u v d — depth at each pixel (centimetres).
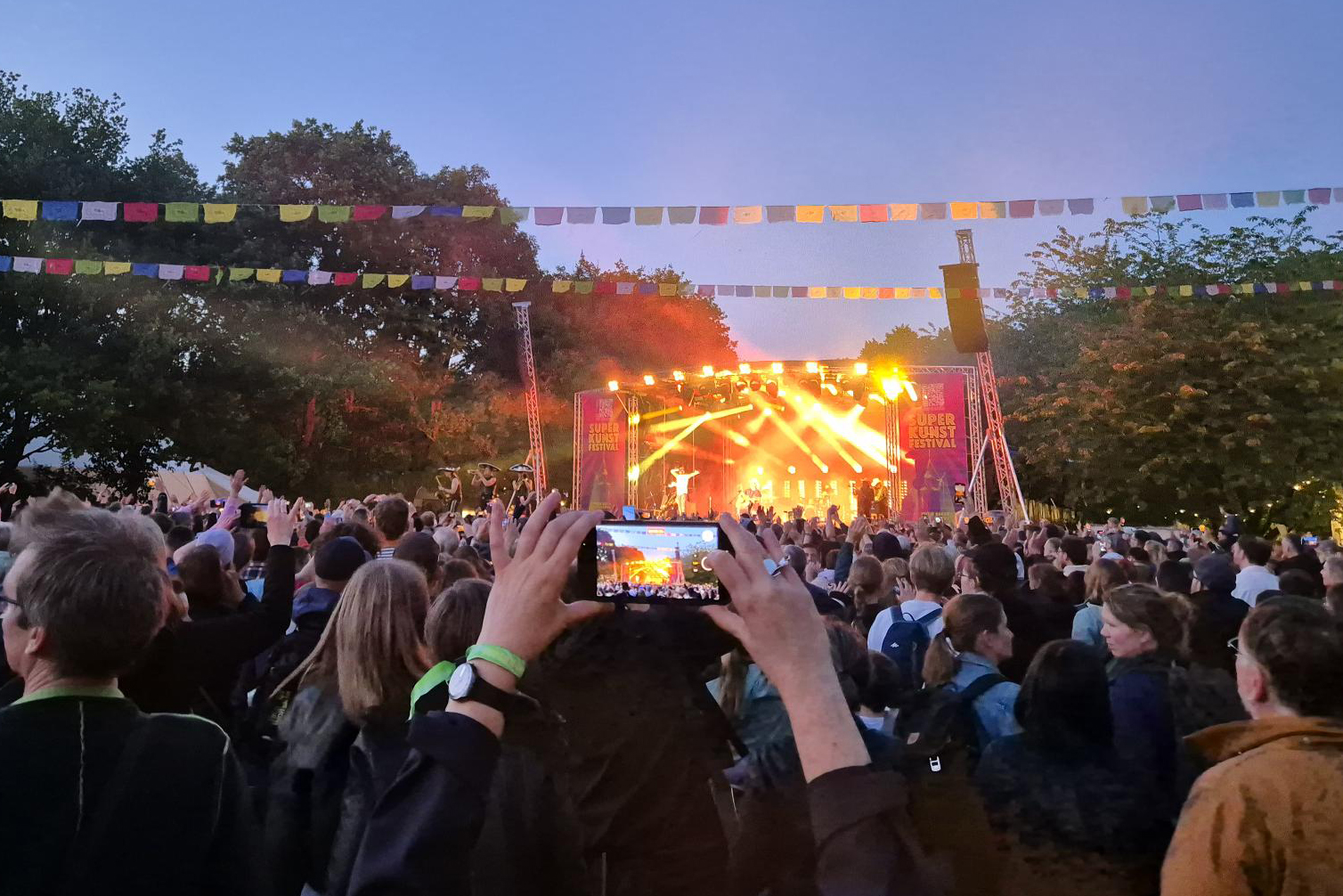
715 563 122
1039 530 973
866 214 753
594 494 2527
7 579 172
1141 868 173
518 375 3566
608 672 137
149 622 170
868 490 2334
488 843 134
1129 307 2194
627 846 135
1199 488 2112
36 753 155
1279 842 165
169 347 2109
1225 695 274
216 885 164
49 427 2064
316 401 2517
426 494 2814
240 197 2694
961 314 2047
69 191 2133
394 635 237
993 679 297
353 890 117
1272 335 2014
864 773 112
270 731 290
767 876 130
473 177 3456
